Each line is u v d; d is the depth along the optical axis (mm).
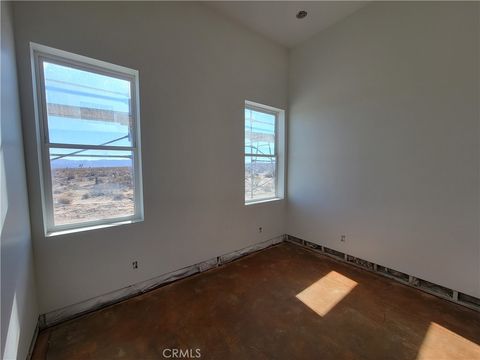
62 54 1869
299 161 3650
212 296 2320
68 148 1987
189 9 2533
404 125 2449
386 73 2566
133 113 2312
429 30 2221
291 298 2285
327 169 3258
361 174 2869
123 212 2318
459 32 2045
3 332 1136
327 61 3156
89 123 2078
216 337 1771
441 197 2232
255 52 3213
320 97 3281
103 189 2189
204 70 2705
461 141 2084
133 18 2154
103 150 2168
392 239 2621
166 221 2516
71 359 1574
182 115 2555
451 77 2109
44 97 1857
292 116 3701
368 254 2863
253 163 3539
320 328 1865
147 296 2314
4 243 1198
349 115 2949
